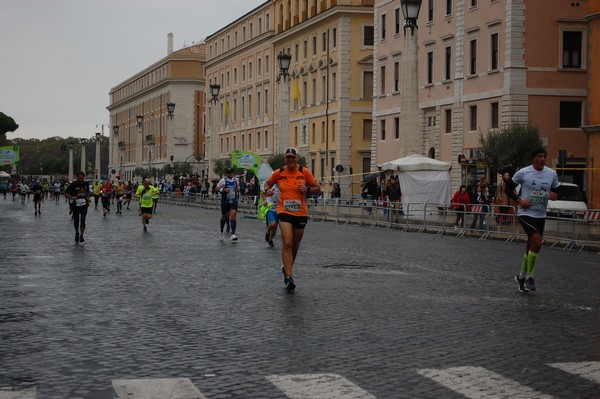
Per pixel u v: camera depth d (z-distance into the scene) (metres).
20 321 11.99
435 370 8.93
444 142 62.97
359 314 12.73
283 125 69.06
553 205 39.97
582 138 54.81
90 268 19.47
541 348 10.25
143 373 8.74
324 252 24.66
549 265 22.09
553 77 54.56
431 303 14.02
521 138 46.91
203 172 135.00
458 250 26.73
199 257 22.50
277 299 14.33
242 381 8.40
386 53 72.94
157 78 161.12
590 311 13.38
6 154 81.81
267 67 105.12
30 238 30.30
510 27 54.09
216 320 12.12
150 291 15.33
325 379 8.49
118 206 57.31
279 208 15.89
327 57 85.69
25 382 8.33
